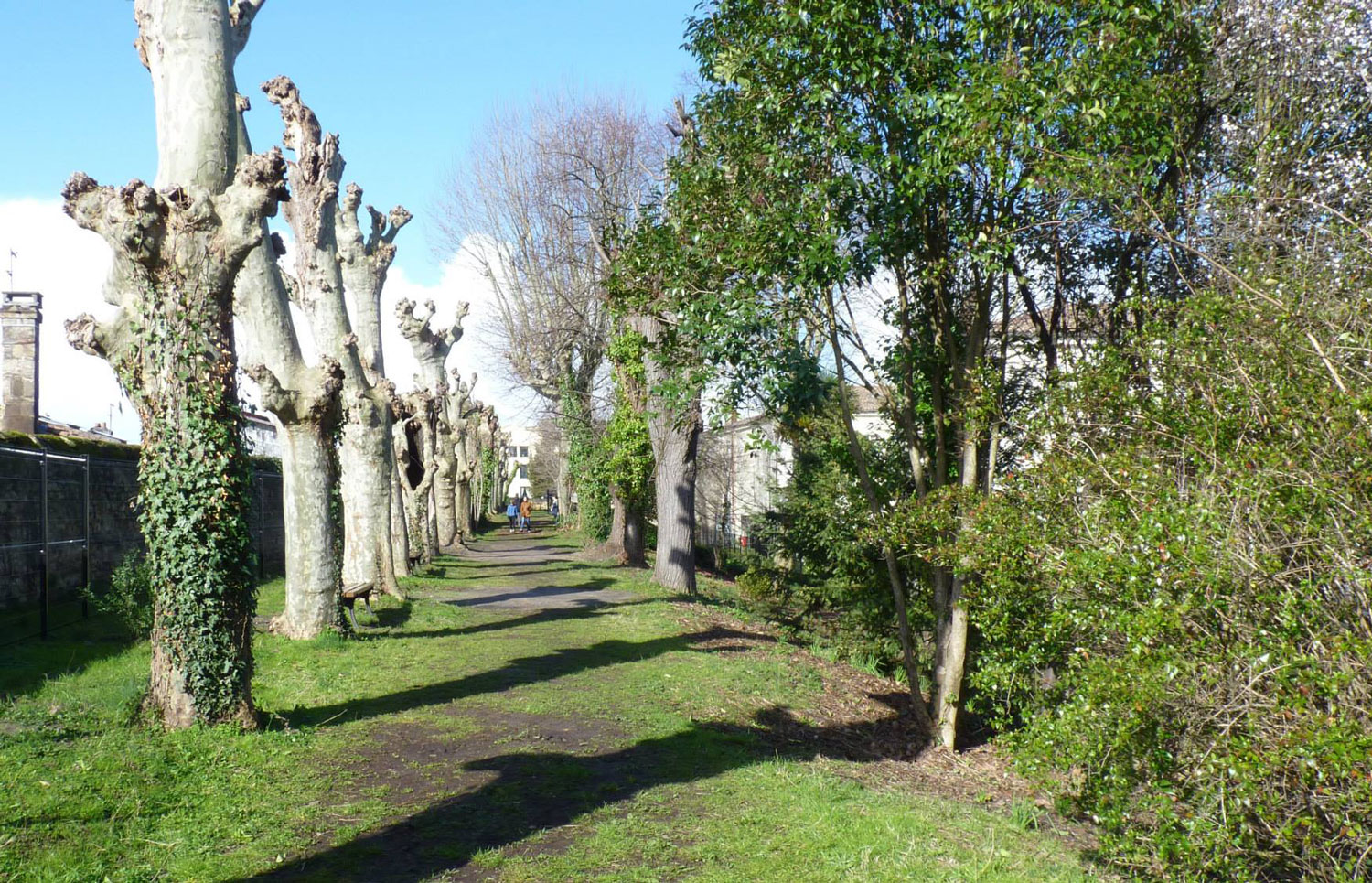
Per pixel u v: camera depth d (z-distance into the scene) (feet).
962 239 35.47
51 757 22.39
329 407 43.01
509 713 31.30
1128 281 37.93
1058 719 20.86
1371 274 22.81
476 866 18.51
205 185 27.81
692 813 22.26
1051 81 31.14
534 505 401.29
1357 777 14.58
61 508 45.16
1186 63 34.88
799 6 34.01
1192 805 17.93
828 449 44.83
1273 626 16.52
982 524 27.27
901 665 51.44
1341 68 32.60
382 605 57.00
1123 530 19.51
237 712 26.76
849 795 24.93
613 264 42.50
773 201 37.19
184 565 26.05
